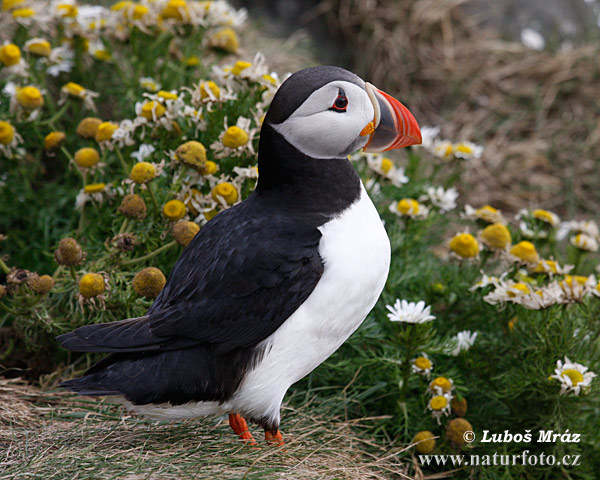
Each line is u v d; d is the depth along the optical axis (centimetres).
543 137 1121
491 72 1184
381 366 601
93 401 560
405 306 557
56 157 745
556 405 559
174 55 784
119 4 727
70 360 623
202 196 576
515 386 561
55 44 766
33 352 614
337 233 453
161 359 444
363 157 696
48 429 509
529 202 1035
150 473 426
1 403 538
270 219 459
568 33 1253
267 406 470
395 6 1191
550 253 717
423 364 567
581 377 536
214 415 481
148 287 519
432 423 576
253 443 484
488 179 1053
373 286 461
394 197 704
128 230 569
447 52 1190
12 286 543
